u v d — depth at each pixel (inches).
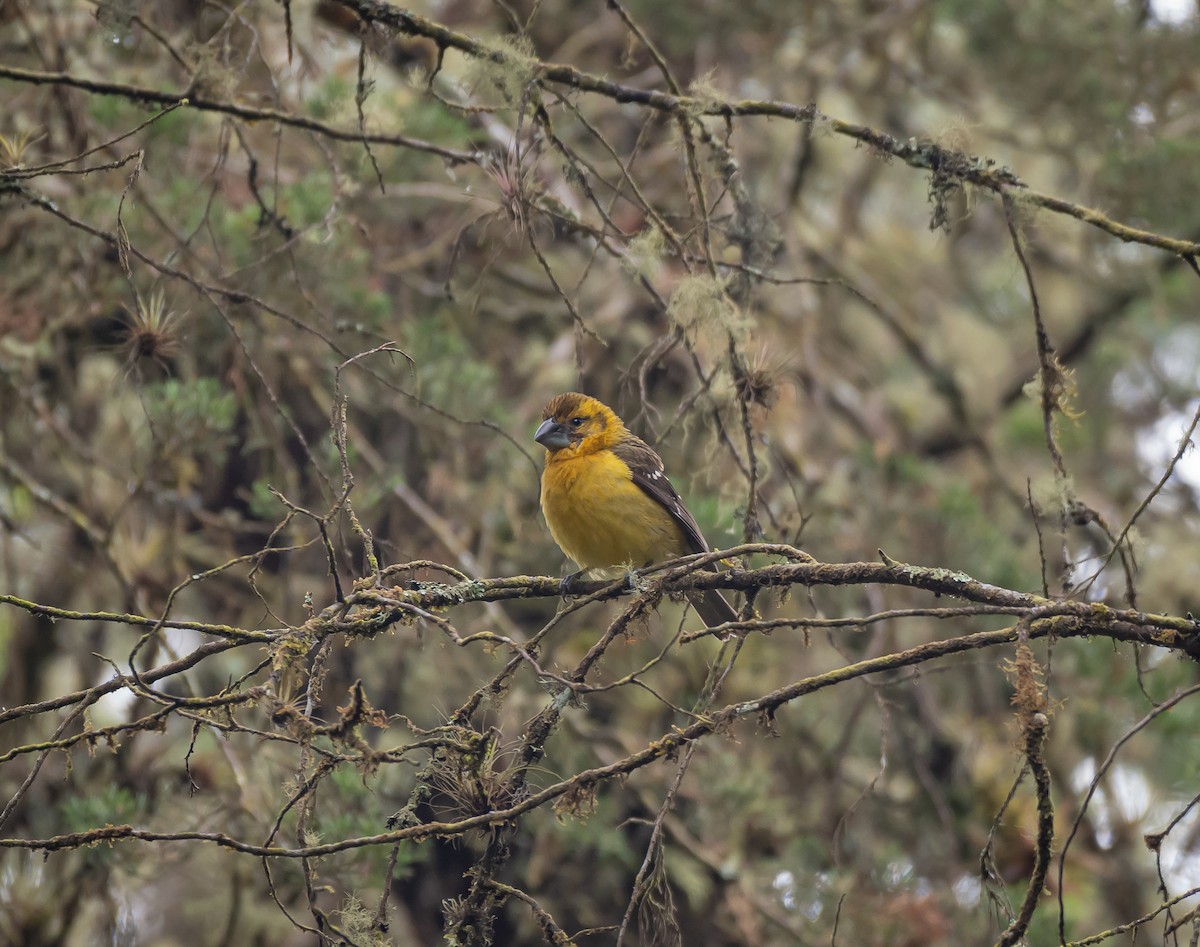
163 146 446.0
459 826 245.4
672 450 558.3
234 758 422.6
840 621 268.4
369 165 459.2
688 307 336.2
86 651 500.7
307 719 238.8
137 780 442.3
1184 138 563.2
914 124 697.0
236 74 369.1
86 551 489.7
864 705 540.7
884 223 773.3
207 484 522.9
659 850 267.9
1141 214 546.3
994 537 552.1
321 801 416.2
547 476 401.4
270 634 261.1
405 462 539.2
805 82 623.5
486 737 259.9
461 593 306.3
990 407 732.0
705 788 502.9
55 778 463.2
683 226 471.2
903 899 473.7
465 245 543.8
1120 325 717.9
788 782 530.6
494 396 506.0
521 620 538.3
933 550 542.3
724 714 267.3
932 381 647.8
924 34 614.2
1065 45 570.3
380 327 466.9
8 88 451.2
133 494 430.9
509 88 332.5
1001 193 326.0
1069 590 300.8
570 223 346.6
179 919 511.2
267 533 466.0
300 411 523.8
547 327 603.5
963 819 532.1
